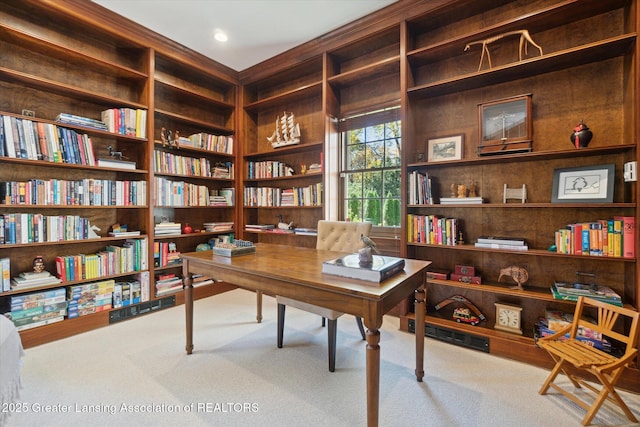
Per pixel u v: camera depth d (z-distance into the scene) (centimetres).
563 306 217
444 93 259
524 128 218
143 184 291
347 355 210
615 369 144
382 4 251
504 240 221
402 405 156
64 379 178
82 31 262
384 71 287
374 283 132
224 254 197
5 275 212
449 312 255
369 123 307
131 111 281
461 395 165
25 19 237
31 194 225
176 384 174
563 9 196
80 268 248
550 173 220
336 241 239
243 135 383
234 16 264
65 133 242
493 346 209
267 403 158
